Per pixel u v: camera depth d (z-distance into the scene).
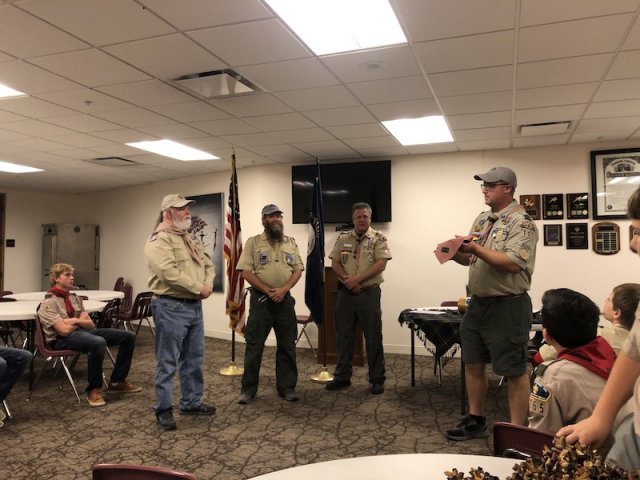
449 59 3.24
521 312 2.77
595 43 2.99
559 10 2.58
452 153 6.15
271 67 3.38
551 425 1.50
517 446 1.36
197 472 2.71
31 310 4.30
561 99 4.07
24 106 4.23
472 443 3.10
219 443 3.14
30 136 5.28
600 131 5.12
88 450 3.03
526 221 2.72
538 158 5.82
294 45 3.03
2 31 2.81
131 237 8.99
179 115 4.51
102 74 3.49
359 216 4.43
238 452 2.99
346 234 4.57
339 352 4.45
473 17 2.66
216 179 7.50
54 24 2.73
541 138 5.42
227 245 4.68
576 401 1.48
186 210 3.53
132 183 8.63
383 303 6.36
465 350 3.07
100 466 1.20
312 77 3.55
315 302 4.70
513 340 2.76
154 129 5.01
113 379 4.27
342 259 4.50
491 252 2.62
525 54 3.16
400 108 4.32
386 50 3.10
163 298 3.43
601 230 5.57
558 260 5.72
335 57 3.21
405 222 6.31
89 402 3.96
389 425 3.48
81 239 9.50
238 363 5.56
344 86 3.75
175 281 3.33
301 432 3.34
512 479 0.88
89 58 3.21
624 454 1.14
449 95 3.96
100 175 7.79
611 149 5.54
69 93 3.89
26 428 3.43
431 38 2.92
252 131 5.10
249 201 7.01
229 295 4.64
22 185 8.80
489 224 2.91
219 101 4.10
